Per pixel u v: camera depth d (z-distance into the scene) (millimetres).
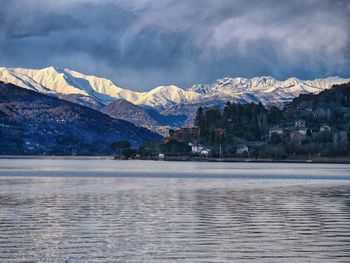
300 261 83562
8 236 101500
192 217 126562
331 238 100562
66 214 130500
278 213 134000
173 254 87875
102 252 89188
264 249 91375
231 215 130000
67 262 82938
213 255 87312
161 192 195875
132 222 118500
